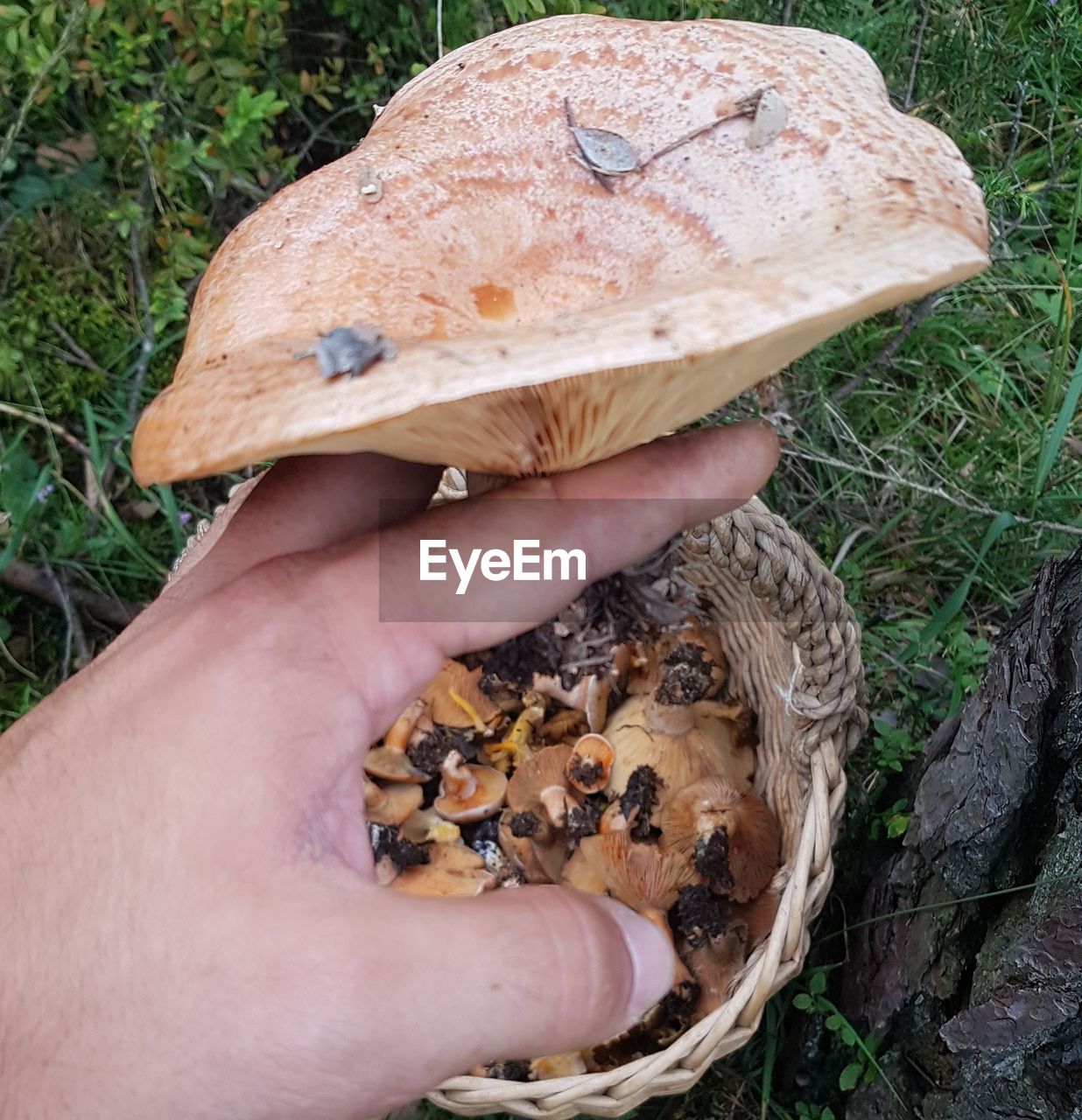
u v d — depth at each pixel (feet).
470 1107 0.80
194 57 1.18
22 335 1.26
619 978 0.54
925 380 1.29
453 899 0.53
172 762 0.51
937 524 1.19
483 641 0.62
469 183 0.65
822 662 0.83
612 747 0.99
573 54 0.68
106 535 1.27
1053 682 0.66
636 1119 0.93
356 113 1.40
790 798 0.93
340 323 0.56
